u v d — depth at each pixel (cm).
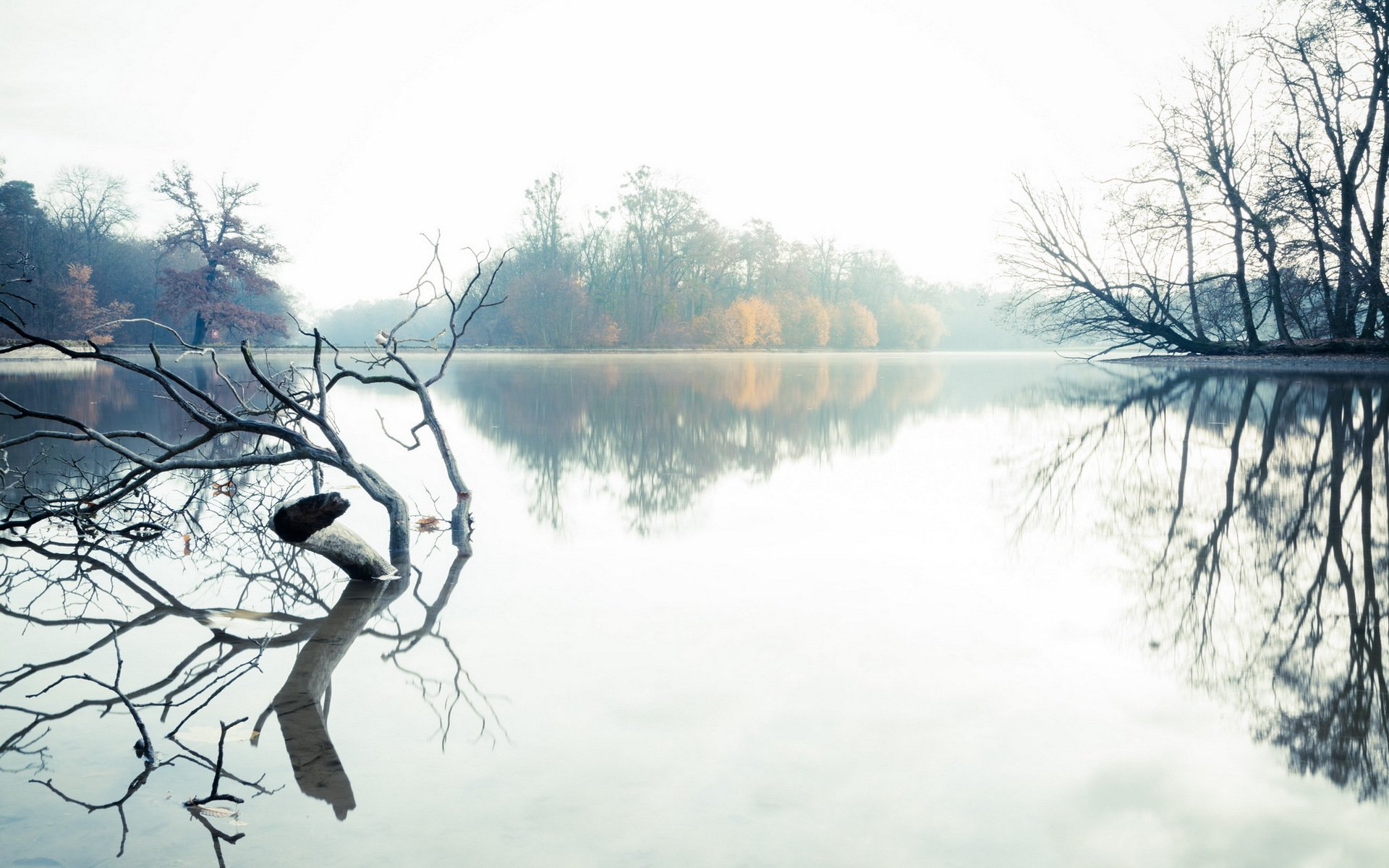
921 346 10838
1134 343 2972
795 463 950
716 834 223
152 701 322
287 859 214
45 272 5562
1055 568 497
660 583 471
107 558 558
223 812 238
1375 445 966
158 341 6725
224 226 6000
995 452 1020
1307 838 220
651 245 8194
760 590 454
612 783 250
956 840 220
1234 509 666
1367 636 374
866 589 455
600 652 362
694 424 1388
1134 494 731
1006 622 396
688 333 8131
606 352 7394
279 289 6341
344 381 2727
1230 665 340
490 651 367
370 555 491
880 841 219
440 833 225
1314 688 317
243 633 402
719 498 733
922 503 707
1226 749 269
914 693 314
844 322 9975
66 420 560
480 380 2867
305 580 497
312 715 303
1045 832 223
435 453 1035
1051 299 2991
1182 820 228
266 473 859
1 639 396
